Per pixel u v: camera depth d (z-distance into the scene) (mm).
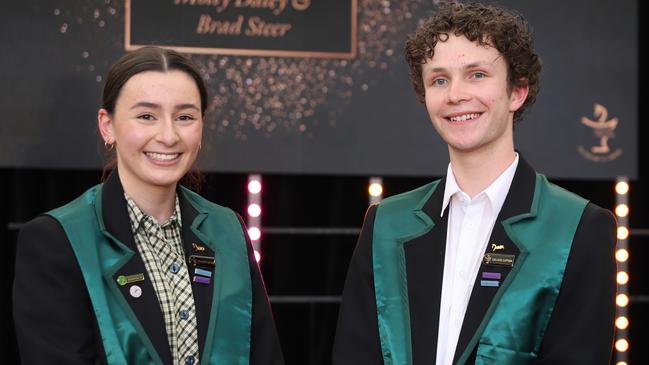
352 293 2984
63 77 5223
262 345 3006
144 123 2793
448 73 2785
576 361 2660
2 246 5656
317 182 5918
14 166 5203
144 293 2783
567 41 5445
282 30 5316
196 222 2977
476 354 2715
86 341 2729
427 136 5379
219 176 5801
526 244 2775
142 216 2850
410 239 2918
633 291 6047
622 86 5453
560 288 2730
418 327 2811
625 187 5711
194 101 2840
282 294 5902
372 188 5734
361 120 5359
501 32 2766
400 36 5371
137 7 5230
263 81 5305
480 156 2824
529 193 2852
